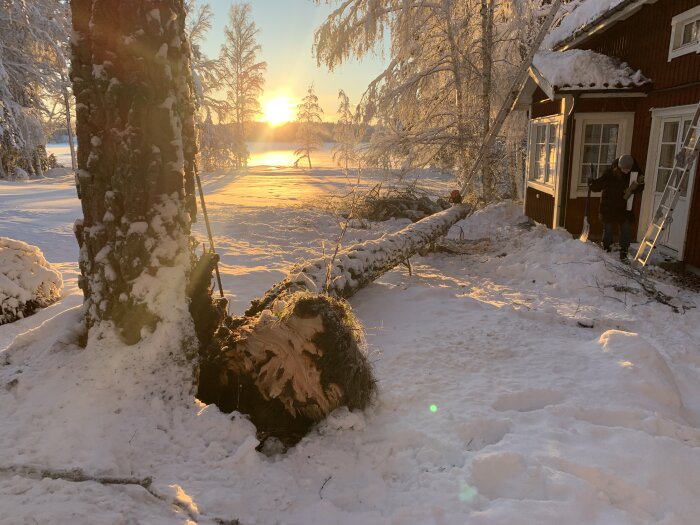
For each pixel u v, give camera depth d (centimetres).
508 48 1576
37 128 2797
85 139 276
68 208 1447
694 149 686
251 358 283
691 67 772
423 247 751
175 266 285
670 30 834
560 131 1005
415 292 584
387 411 313
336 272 504
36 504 194
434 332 456
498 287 686
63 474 213
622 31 1003
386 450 270
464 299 566
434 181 2153
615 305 598
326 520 215
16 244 563
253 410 285
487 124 1519
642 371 353
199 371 287
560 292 653
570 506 214
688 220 759
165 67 272
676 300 599
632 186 786
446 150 1611
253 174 3497
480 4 1539
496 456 246
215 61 3578
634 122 960
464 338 439
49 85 2811
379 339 441
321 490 237
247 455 240
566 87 918
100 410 247
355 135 1714
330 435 281
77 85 273
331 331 282
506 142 1573
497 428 290
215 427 256
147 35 267
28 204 1535
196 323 306
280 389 280
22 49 2730
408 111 1656
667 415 314
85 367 266
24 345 312
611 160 1001
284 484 233
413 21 1545
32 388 259
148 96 269
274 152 9575
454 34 1549
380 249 612
